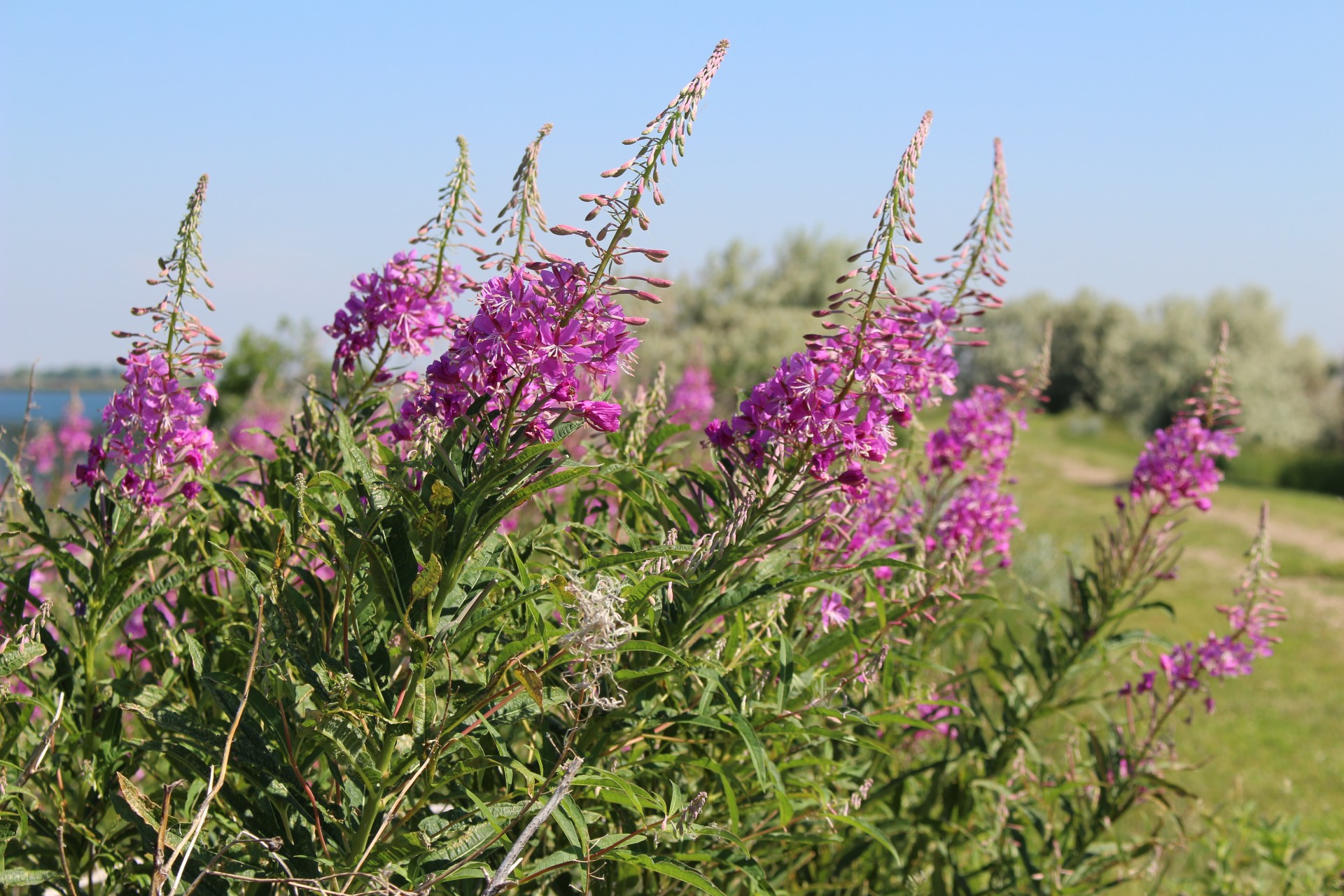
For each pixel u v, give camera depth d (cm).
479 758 223
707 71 213
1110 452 3619
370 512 225
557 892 284
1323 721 942
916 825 383
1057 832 441
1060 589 1016
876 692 404
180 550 299
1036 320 5197
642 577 235
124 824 292
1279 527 2219
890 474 385
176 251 276
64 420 846
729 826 309
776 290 2964
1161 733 470
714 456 278
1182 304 4719
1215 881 543
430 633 223
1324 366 4619
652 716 276
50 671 277
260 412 1075
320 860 224
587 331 223
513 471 217
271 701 239
